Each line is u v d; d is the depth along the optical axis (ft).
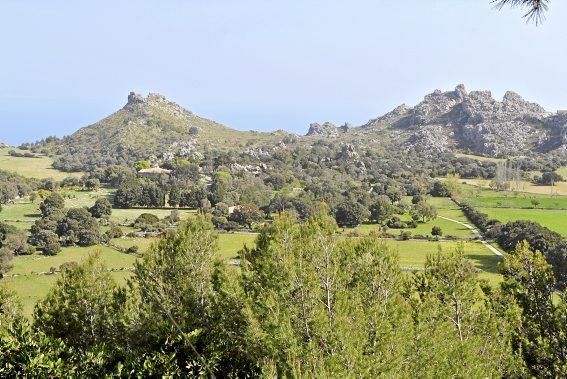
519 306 77.56
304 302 55.77
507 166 487.61
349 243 77.56
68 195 348.59
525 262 79.36
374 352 54.29
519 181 435.12
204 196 343.67
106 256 204.95
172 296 76.48
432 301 67.10
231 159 534.78
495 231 235.61
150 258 80.64
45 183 381.60
